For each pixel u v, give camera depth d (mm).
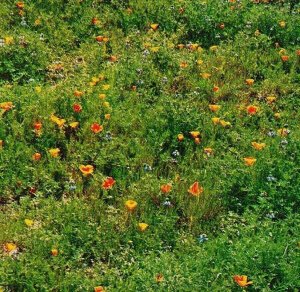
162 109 4938
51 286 3992
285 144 4754
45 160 4598
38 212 4320
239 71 5508
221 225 4359
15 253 4148
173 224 4301
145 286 3971
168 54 5465
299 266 4059
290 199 4438
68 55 5535
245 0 6305
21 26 5680
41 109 4828
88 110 4898
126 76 5258
